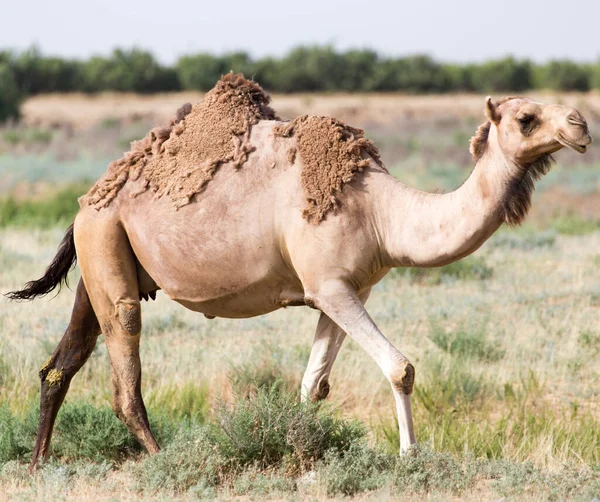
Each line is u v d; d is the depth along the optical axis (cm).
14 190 10312
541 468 2480
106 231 2614
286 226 2408
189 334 4341
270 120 2570
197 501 2230
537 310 4766
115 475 2641
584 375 3781
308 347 3950
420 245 2341
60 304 4897
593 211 9594
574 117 2145
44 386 2717
